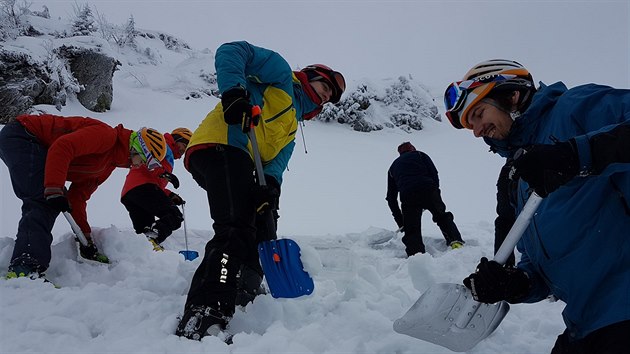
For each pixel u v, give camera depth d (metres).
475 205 8.86
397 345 1.99
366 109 15.76
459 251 4.31
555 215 1.55
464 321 1.85
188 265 2.99
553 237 1.55
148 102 13.78
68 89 11.45
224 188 2.25
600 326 1.44
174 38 27.16
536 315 2.52
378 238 5.30
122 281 2.81
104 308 2.31
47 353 1.85
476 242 5.17
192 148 2.40
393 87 17.05
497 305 1.87
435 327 1.86
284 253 2.31
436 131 16.16
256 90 2.56
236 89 2.23
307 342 1.95
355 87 15.99
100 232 3.51
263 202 2.21
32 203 2.93
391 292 2.73
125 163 3.45
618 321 1.41
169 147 4.52
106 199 6.87
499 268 1.67
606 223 1.47
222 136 2.37
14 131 3.06
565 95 1.58
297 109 2.80
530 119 1.63
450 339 1.86
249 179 2.30
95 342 1.97
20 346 1.89
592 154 1.33
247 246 2.19
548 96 1.62
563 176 1.35
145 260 3.44
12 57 10.29
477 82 1.70
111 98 12.35
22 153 3.00
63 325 2.06
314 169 10.45
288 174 9.77
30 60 10.45
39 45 11.39
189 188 7.93
